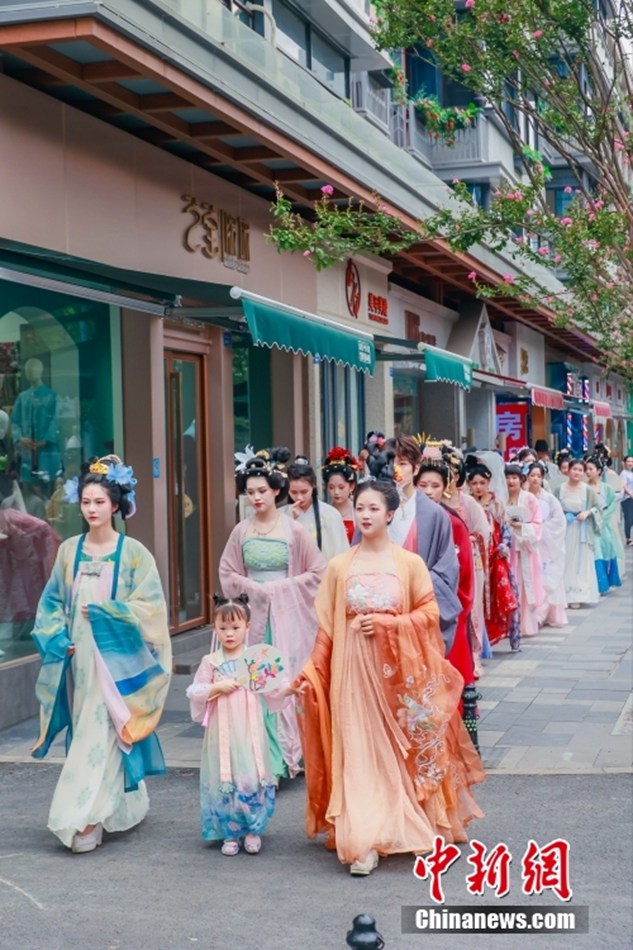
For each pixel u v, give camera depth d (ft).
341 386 55.67
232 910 17.63
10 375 31.17
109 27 28.86
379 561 20.34
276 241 34.42
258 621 24.58
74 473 34.14
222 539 43.06
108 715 20.80
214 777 20.24
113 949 16.28
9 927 17.10
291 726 24.62
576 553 50.72
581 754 25.81
